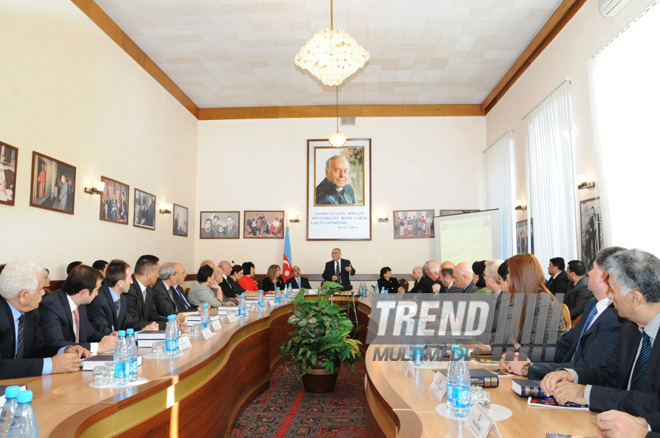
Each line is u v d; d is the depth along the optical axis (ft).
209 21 24.49
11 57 16.69
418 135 36.47
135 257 26.37
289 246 34.96
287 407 15.06
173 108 32.27
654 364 5.74
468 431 5.10
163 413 7.38
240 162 36.86
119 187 24.41
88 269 10.62
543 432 5.21
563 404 6.12
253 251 36.09
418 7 23.31
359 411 14.65
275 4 23.06
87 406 6.03
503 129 32.55
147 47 27.12
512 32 25.77
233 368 12.70
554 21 23.61
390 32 25.70
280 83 32.63
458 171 36.06
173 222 32.07
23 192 17.17
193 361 8.74
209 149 37.01
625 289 5.76
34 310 9.46
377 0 22.70
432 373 8.02
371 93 34.45
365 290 28.81
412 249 35.55
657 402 5.43
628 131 17.74
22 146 17.16
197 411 8.82
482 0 22.72
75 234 20.44
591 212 20.70
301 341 16.98
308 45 20.86
